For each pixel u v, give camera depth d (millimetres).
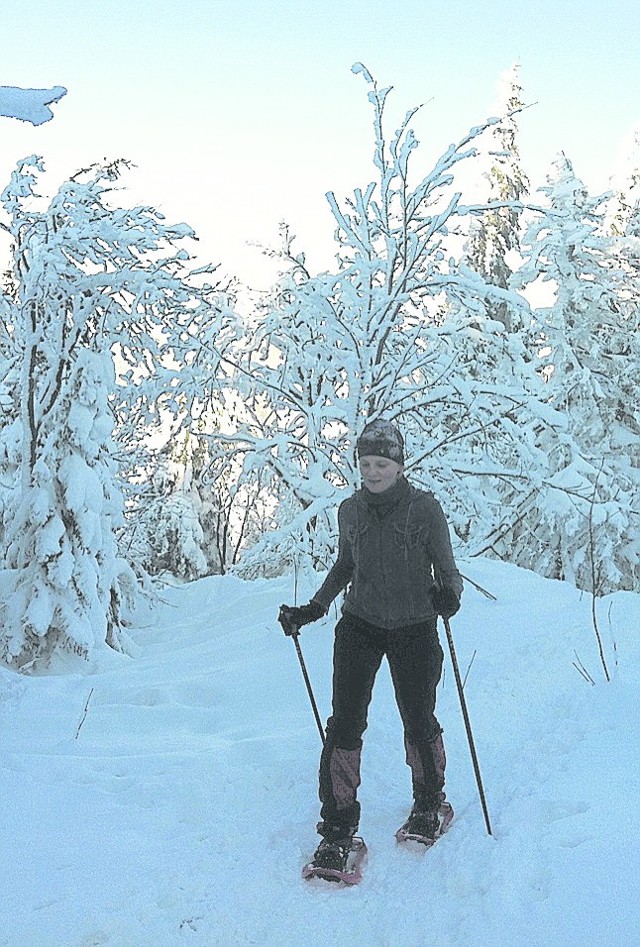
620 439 16047
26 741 4633
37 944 2520
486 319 9320
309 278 9992
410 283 8656
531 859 2752
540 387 9258
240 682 5824
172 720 5168
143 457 12328
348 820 3059
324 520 8750
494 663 5613
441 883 2795
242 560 8664
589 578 15328
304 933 2627
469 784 3697
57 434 7902
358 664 3230
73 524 7898
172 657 7246
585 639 5898
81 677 6660
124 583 10367
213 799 3604
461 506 9672
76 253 8125
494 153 8164
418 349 9195
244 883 2902
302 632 6844
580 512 8992
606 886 2482
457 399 8656
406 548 3223
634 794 3084
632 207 19219
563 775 3400
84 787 3689
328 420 9336
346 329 8359
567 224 16688
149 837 3268
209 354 8828
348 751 3143
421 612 3262
